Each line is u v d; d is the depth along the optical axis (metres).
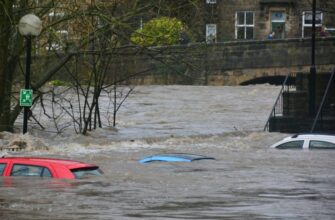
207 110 88.75
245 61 136.12
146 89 118.25
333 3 115.50
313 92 64.94
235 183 27.17
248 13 156.75
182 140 53.62
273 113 67.38
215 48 135.75
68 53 56.56
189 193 24.00
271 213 19.92
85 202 21.72
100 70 60.34
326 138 43.09
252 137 55.72
